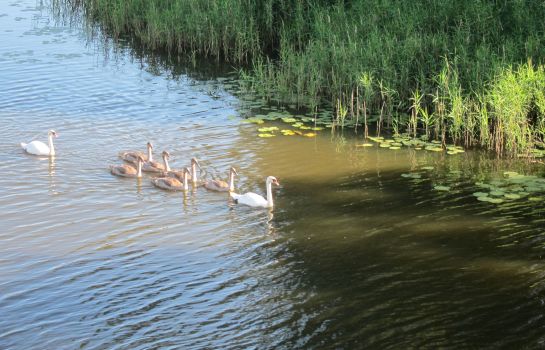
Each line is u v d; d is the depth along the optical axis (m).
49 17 42.31
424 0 32.69
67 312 14.93
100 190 20.91
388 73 28.23
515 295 15.66
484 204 20.20
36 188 20.83
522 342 14.05
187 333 14.33
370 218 19.41
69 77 31.73
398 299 15.55
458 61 28.27
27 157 23.00
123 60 35.00
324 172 22.67
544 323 14.64
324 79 30.25
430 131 26.72
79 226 18.66
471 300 15.51
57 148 23.81
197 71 33.84
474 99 26.42
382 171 22.77
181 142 24.80
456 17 31.05
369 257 17.31
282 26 36.03
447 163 23.45
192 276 16.41
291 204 20.30
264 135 25.69
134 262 16.94
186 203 20.27
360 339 14.18
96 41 38.00
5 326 14.39
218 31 36.38
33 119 26.41
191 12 37.66
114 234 18.30
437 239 18.20
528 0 31.02
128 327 14.48
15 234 18.11
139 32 39.00
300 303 15.41
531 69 25.55
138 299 15.47
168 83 31.80
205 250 17.61
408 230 18.70
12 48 35.78
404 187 21.50
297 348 13.90
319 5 35.53
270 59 35.44
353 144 25.20
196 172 22.42
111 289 15.80
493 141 24.95
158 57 35.91
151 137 25.16
